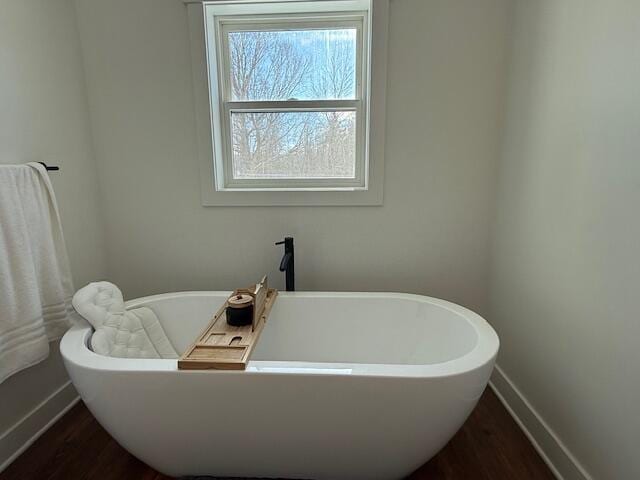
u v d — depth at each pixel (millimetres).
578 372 1245
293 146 1936
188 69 1768
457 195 1841
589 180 1191
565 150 1311
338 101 1868
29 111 1491
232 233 1927
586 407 1206
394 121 1776
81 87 1778
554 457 1356
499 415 1662
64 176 1679
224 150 1935
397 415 1105
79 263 1782
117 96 1808
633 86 1014
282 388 1088
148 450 1234
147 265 1977
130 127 1834
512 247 1682
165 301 1732
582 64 1217
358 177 1945
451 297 1947
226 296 1763
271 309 1740
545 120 1424
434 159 1807
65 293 1536
